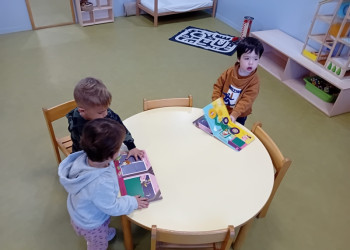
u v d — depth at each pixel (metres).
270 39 3.60
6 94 2.92
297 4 3.50
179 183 1.39
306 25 3.48
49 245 1.74
